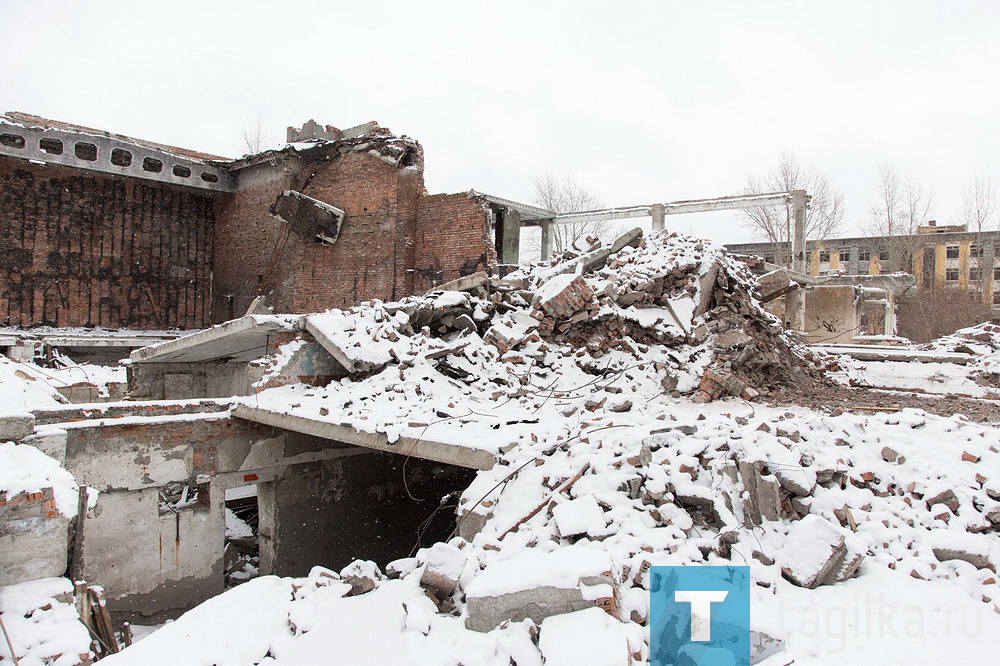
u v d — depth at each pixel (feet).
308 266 70.23
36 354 62.59
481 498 18.53
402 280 62.80
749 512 16.55
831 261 142.92
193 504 28.04
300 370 31.60
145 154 72.33
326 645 13.73
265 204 75.31
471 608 13.37
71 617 17.04
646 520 16.12
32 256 70.18
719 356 32.78
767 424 19.60
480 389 30.35
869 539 15.98
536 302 36.76
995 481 16.88
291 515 30.96
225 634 15.23
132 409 26.89
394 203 63.72
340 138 67.56
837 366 42.34
